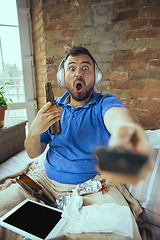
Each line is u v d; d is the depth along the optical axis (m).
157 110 1.39
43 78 1.83
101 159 0.16
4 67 1.95
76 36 1.49
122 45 1.39
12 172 1.14
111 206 0.68
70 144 0.86
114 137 0.22
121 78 1.44
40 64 1.86
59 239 0.57
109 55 1.43
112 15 1.36
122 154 0.15
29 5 1.88
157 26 1.29
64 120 0.90
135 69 1.39
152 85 1.37
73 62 0.84
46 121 0.74
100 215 0.64
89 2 1.40
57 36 1.55
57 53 1.58
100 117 0.83
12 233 0.64
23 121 1.56
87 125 0.85
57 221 0.63
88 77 0.85
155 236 0.75
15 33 1.94
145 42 1.33
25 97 2.08
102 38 1.42
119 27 1.37
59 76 1.02
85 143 0.85
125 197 0.85
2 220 0.62
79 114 0.87
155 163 0.89
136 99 1.43
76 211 0.66
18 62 2.01
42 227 0.60
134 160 0.15
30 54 2.00
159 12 1.26
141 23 1.31
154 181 0.84
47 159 0.96
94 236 0.58
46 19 1.54
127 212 0.65
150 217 0.82
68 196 0.78
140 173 0.15
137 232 0.62
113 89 1.47
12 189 0.82
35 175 0.97
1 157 1.32
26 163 1.26
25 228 0.59
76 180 0.83
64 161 0.85
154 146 0.98
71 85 0.86
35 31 1.84
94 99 0.87
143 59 1.36
